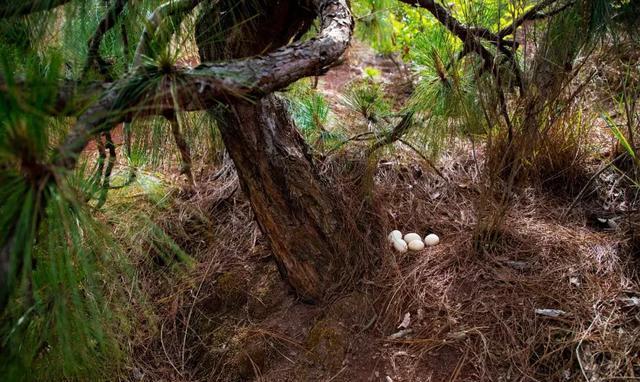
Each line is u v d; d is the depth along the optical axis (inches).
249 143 76.5
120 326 79.6
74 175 44.6
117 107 44.9
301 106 104.7
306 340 80.7
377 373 75.3
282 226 81.4
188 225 101.8
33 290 45.1
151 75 48.1
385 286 84.8
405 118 95.7
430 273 86.2
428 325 78.9
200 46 73.2
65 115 43.9
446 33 92.4
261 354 80.6
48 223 40.8
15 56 53.4
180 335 87.4
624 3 84.1
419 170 107.7
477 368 72.7
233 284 90.9
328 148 100.4
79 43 63.4
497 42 88.9
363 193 94.4
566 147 99.2
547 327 74.5
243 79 51.7
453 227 95.8
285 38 78.2
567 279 81.3
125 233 87.4
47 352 55.9
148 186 88.2
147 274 93.6
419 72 99.3
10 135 36.2
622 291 78.0
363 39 151.9
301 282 84.5
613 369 68.4
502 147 96.0
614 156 101.5
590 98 102.7
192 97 48.9
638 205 94.0
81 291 59.4
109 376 71.4
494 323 77.0
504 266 85.1
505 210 86.5
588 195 99.0
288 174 80.5
